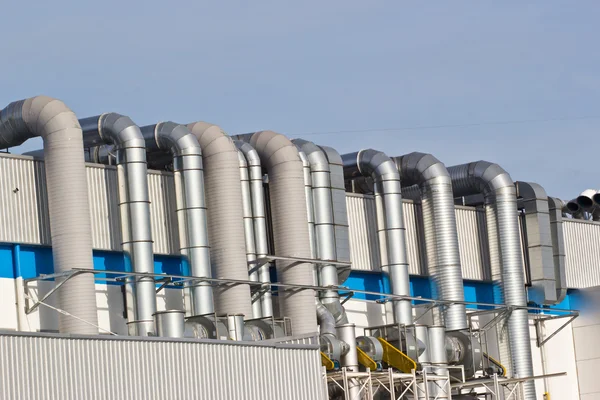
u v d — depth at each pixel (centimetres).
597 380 8988
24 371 4644
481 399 8056
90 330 6100
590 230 9488
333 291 7262
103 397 4891
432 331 7419
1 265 6200
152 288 6456
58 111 6272
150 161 7131
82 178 6266
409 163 8031
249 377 5491
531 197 8719
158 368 5125
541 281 8644
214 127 6888
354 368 6862
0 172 6247
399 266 7688
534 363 8788
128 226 6500
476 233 8506
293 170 7156
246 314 6706
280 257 6994
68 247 6178
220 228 6775
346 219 7538
